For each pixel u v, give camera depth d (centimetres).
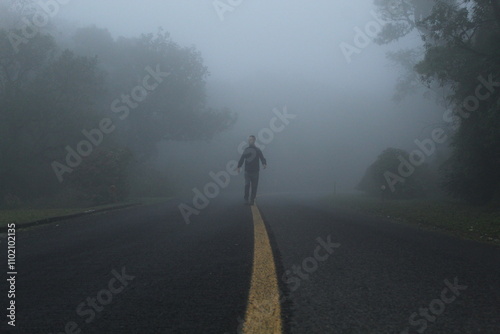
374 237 544
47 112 2197
